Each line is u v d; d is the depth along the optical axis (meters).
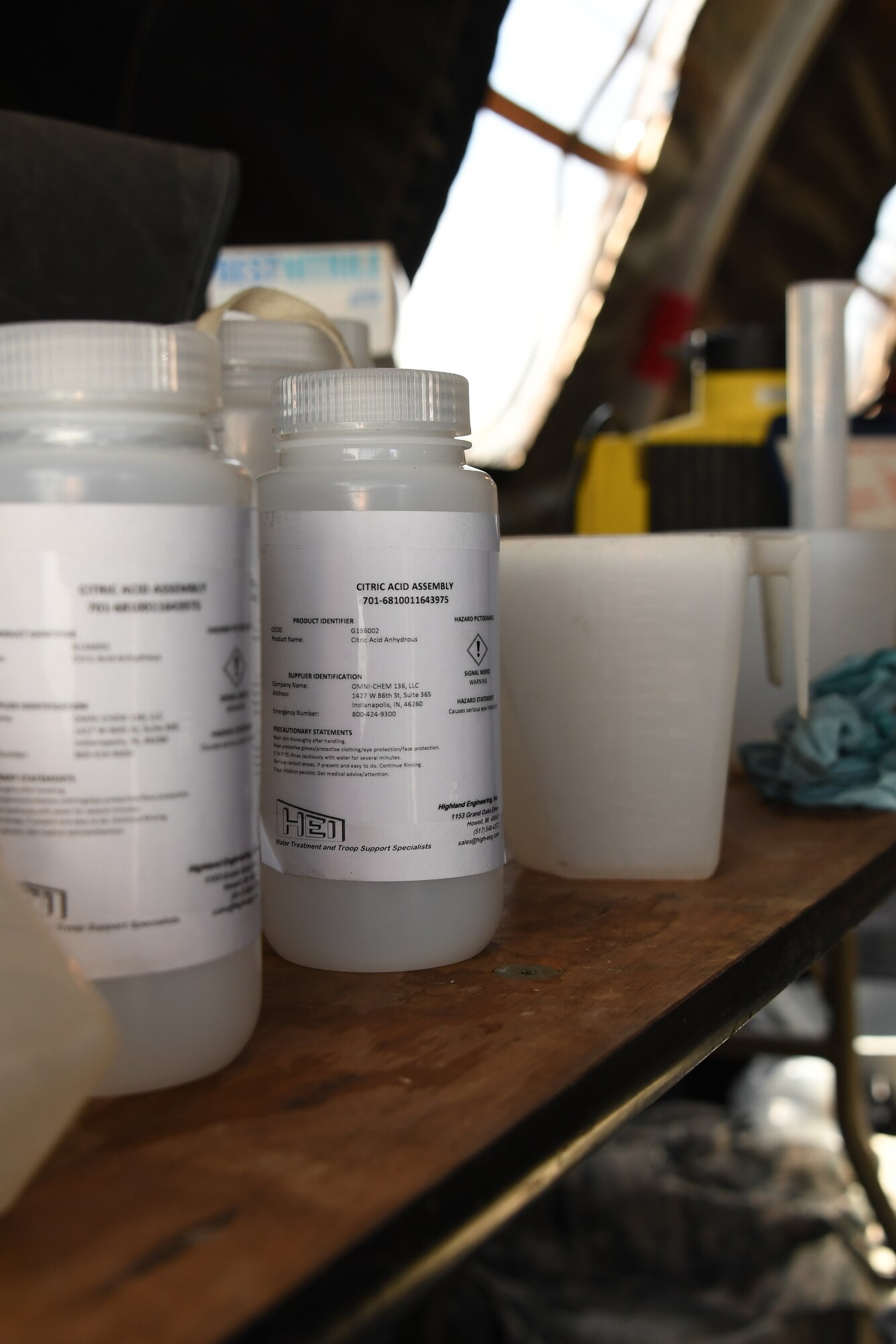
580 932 0.47
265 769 0.43
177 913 0.31
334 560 0.40
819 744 0.73
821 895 0.54
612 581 0.55
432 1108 0.30
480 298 2.96
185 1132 0.29
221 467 0.33
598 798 0.56
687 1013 0.39
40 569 0.30
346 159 2.31
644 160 3.49
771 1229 1.08
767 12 3.44
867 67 3.87
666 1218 1.11
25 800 0.30
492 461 3.39
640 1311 1.05
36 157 0.58
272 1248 0.24
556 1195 1.14
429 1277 0.25
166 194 0.63
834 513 0.86
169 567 0.31
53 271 0.60
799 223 4.16
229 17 1.95
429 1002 0.39
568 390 3.55
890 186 4.33
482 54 2.34
